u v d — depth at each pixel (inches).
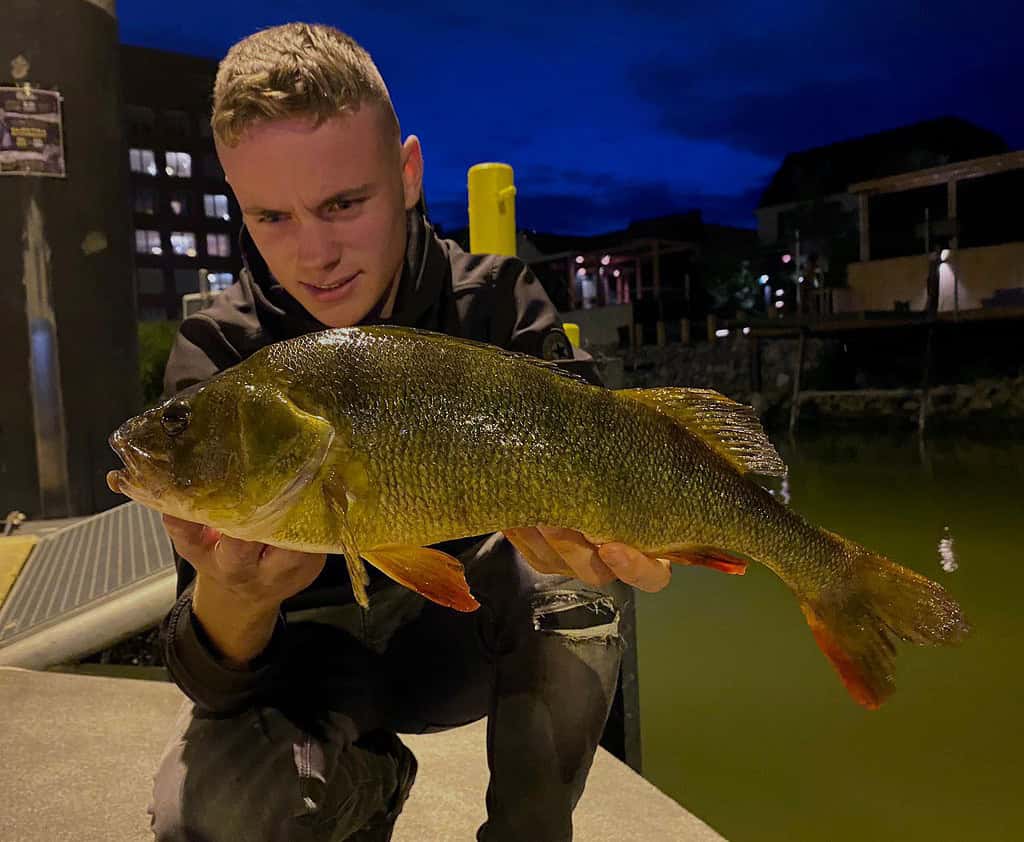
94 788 43.3
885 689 30.5
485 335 33.0
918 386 425.1
